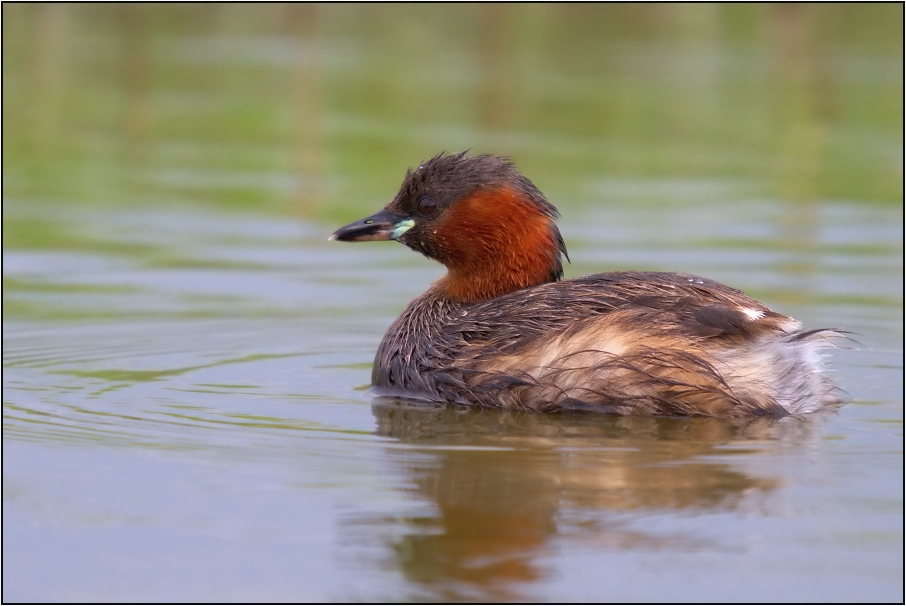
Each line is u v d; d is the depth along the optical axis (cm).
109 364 1415
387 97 2989
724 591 845
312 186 2347
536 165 2483
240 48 3512
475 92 3017
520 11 3456
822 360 1330
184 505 984
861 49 3344
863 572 869
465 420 1205
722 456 1088
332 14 3547
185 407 1246
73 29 3506
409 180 1403
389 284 1816
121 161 2550
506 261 1364
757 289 1739
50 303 1695
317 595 845
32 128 2784
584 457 1086
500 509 972
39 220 2136
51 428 1167
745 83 3100
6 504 988
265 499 995
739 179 2422
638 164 2527
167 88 3100
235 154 2612
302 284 1809
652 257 1906
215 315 1648
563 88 3039
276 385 1342
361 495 1000
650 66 3278
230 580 867
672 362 1191
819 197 2298
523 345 1247
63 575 880
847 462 1072
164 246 2006
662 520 954
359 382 1364
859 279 1789
